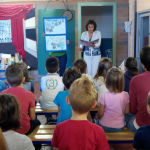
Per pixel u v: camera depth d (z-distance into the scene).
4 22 6.12
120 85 2.44
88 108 1.61
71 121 1.63
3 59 5.62
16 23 6.13
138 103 2.26
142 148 1.55
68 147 1.59
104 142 1.63
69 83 2.45
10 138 1.57
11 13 6.08
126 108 2.49
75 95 1.59
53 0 6.06
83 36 5.79
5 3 6.07
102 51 8.41
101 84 2.98
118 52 6.25
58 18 5.59
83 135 1.59
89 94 1.60
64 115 2.39
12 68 2.43
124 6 6.10
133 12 5.68
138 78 2.23
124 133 2.52
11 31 6.16
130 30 5.89
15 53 5.96
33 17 6.10
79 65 3.42
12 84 2.41
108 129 2.52
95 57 5.83
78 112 1.63
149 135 1.52
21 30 6.15
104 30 9.16
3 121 1.57
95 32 5.75
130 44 5.99
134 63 3.16
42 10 6.09
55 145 1.68
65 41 5.67
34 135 2.53
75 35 6.18
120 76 2.42
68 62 6.26
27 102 2.38
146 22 5.23
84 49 5.96
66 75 2.48
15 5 6.05
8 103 1.58
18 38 6.18
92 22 5.70
